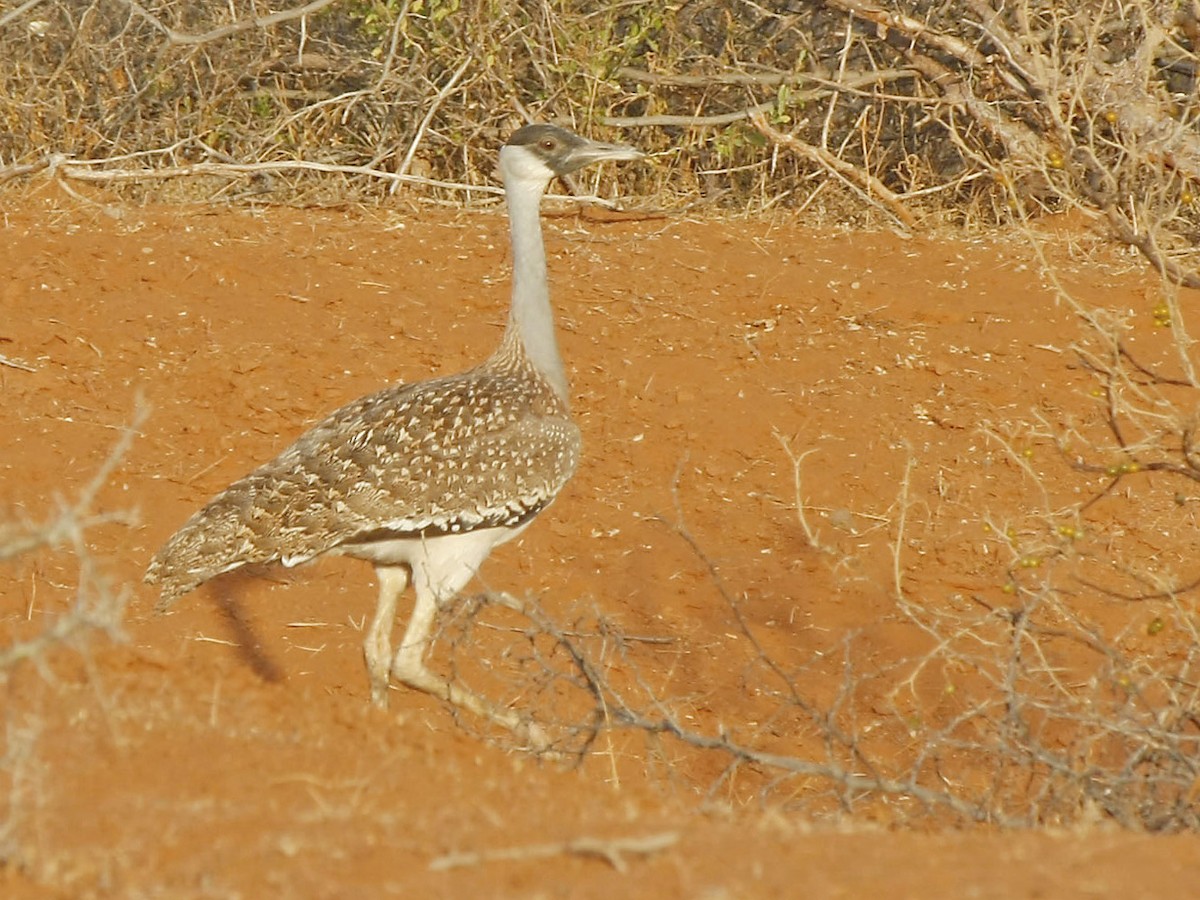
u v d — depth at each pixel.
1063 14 33.41
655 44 37.94
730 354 28.52
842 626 22.39
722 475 25.45
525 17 37.19
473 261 31.88
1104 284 30.67
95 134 36.69
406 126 37.38
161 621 21.53
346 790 13.72
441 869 11.63
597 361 28.12
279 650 21.27
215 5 37.97
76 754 13.99
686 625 22.39
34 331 27.78
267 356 27.53
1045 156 24.69
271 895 11.16
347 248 32.16
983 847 12.40
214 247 31.48
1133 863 11.85
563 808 13.66
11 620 20.47
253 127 37.97
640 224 34.72
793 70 37.53
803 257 32.38
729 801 18.00
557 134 21.16
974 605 22.69
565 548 23.94
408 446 19.66
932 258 32.25
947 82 34.78
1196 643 19.50
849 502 24.89
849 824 14.30
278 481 19.34
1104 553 23.69
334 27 39.22
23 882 11.34
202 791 13.44
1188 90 34.78
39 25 37.28
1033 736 19.06
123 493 24.05
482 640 21.83
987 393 27.39
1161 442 25.48
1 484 23.86
